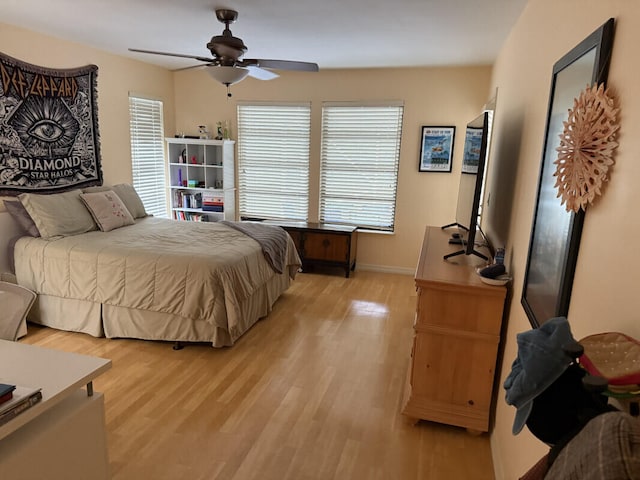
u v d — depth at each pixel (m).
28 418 1.19
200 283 3.07
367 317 3.96
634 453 0.53
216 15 3.04
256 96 5.48
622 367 0.79
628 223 0.91
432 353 2.34
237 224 4.33
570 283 1.23
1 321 1.92
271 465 2.08
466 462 2.16
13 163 3.70
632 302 0.86
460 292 2.22
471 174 2.83
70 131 4.20
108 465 1.54
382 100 5.06
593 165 1.09
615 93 1.04
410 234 5.32
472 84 4.77
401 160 5.15
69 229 3.70
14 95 3.65
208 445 2.20
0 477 1.15
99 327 3.33
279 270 3.96
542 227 1.57
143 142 5.26
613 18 1.09
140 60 5.03
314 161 5.46
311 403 2.60
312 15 3.03
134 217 4.56
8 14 3.21
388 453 2.20
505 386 0.89
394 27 3.28
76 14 3.18
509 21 2.96
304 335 3.55
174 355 3.15
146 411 2.47
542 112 1.84
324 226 5.33
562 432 0.82
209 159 5.67
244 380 2.84
